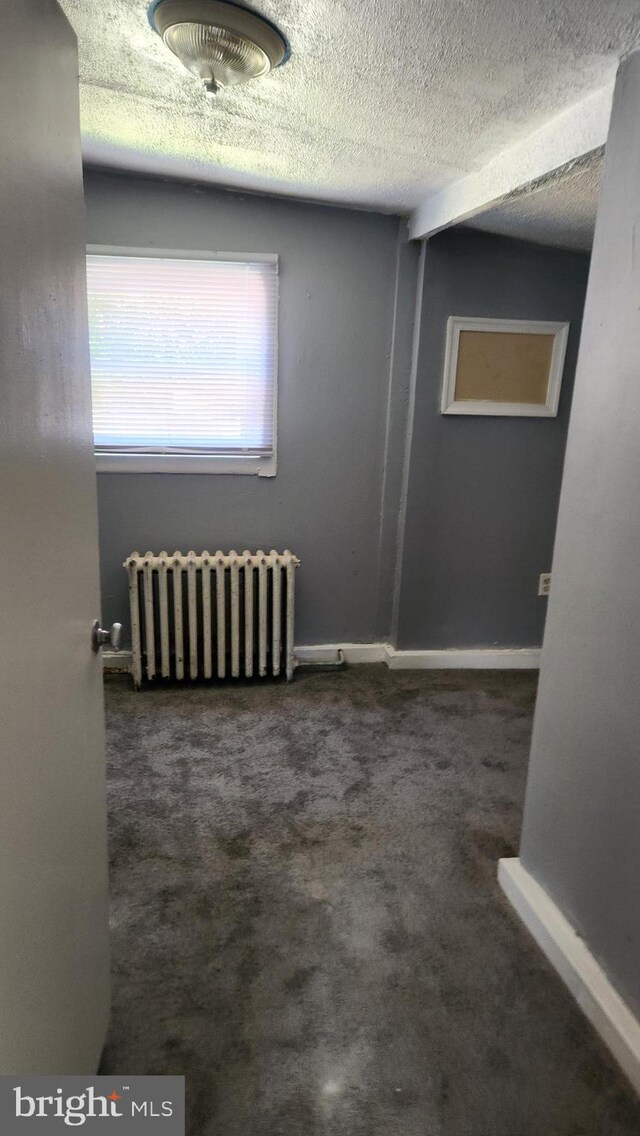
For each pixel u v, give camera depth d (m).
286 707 2.95
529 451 3.24
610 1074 1.38
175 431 2.98
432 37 1.35
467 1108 1.31
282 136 2.02
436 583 3.34
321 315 2.97
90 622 1.20
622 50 1.34
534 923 1.72
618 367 1.39
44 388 0.91
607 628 1.44
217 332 2.90
